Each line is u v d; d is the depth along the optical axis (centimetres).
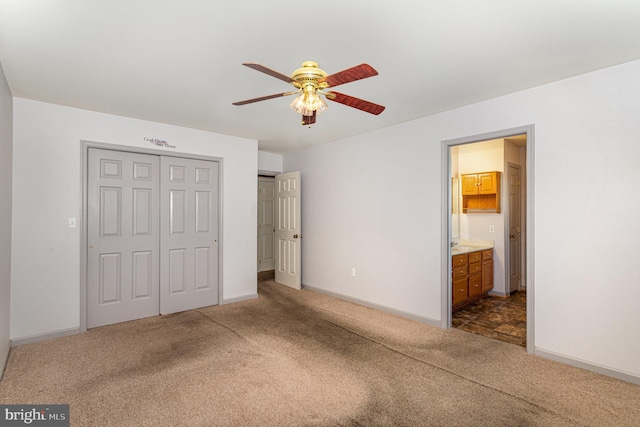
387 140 411
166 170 403
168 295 405
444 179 351
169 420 197
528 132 289
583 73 259
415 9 176
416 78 267
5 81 260
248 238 475
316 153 522
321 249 512
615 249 246
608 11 178
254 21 187
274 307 433
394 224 403
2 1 166
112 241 367
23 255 308
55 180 326
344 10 176
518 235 548
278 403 214
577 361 263
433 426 192
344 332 342
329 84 193
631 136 239
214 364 269
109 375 249
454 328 355
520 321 381
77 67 246
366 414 203
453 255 419
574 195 265
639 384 235
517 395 223
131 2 169
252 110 346
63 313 329
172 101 319
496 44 213
